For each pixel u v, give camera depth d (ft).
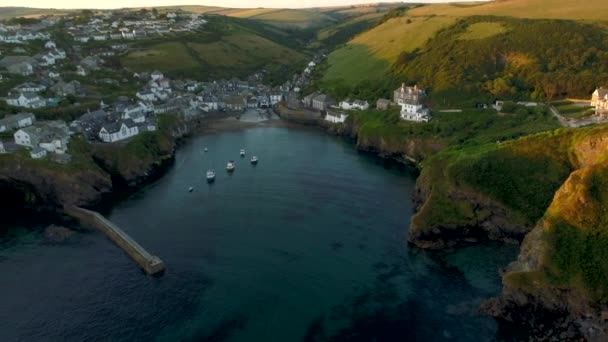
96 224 356.79
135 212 378.12
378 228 343.05
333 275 283.18
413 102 550.36
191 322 243.60
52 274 288.10
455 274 281.95
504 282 248.73
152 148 511.40
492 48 618.03
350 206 382.83
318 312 249.96
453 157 380.78
